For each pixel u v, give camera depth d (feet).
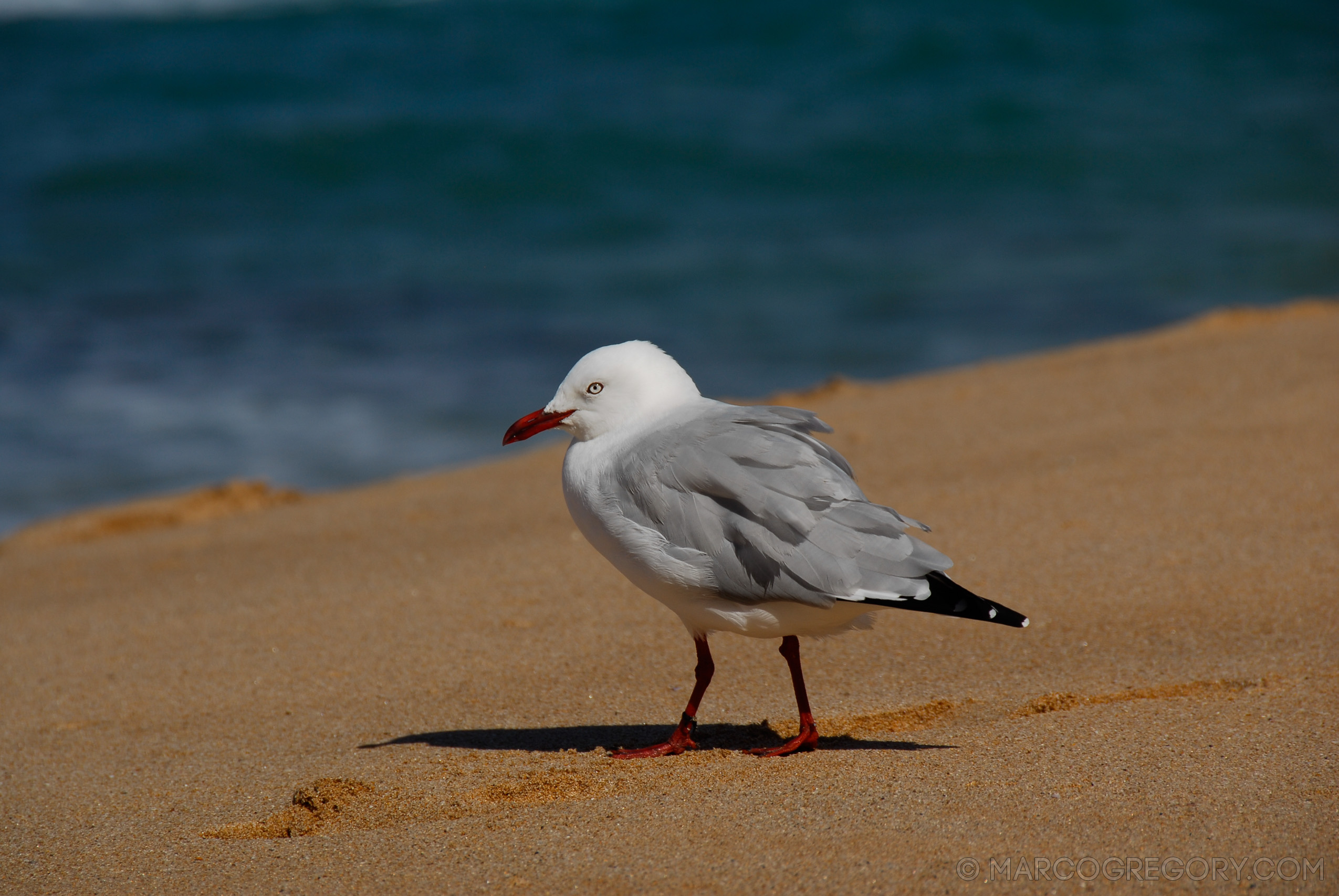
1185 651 25.32
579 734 23.59
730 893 16.43
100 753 24.31
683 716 22.25
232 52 157.99
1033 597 28.94
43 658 30.35
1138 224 98.94
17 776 23.40
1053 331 72.69
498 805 20.17
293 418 59.72
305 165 115.03
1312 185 107.96
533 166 114.32
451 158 115.65
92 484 51.55
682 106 130.21
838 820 18.25
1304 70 149.89
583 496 22.09
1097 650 25.86
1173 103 135.95
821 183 111.96
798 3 162.61
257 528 41.14
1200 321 59.82
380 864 18.19
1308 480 34.60
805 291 82.58
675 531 20.88
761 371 66.28
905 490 37.52
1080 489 35.91
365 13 174.81
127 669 29.07
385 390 63.82
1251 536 31.14
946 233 97.50
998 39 151.23
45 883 18.72
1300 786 18.71
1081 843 17.12
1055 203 106.22
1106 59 150.00
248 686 27.32
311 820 20.27
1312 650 24.73
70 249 94.07
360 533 39.11
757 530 20.25
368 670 27.63
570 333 74.23
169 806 21.45
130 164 114.11
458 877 17.54
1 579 37.99
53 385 64.64
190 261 91.20
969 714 23.18
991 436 42.29
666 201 107.24
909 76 140.56
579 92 136.36
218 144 119.03
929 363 67.31
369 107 132.05
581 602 30.94
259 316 77.97
